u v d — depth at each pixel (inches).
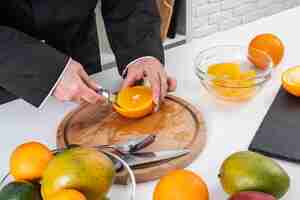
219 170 28.3
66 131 34.8
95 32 50.8
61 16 44.9
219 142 33.2
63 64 34.5
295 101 36.0
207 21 99.9
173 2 84.7
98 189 23.2
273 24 51.9
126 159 30.2
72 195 21.6
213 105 37.8
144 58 41.0
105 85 42.0
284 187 25.4
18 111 38.2
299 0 115.0
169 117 35.7
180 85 41.0
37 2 43.4
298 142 31.3
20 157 25.5
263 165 25.1
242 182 24.9
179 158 30.6
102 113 36.8
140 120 35.6
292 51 45.6
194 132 33.6
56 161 23.3
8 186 24.5
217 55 41.9
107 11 45.3
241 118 35.9
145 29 44.3
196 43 48.8
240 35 49.9
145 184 29.6
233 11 104.1
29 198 23.9
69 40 47.6
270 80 40.4
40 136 35.0
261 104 37.4
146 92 36.8
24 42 34.9
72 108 38.5
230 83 36.4
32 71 34.4
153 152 31.1
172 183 24.4
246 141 33.2
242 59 41.4
